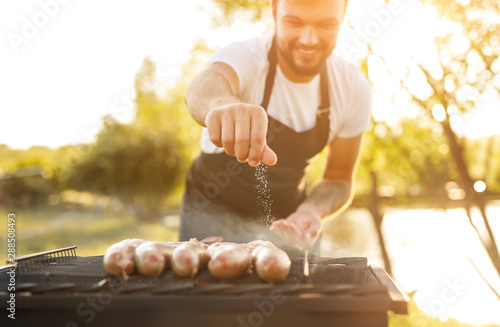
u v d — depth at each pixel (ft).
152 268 3.44
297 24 5.10
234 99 3.92
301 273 3.70
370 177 17.60
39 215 45.24
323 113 6.22
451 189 15.10
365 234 23.68
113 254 3.51
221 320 2.98
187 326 2.98
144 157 50.31
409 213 29.81
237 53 5.72
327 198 6.41
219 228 6.42
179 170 51.52
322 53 5.27
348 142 6.73
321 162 17.97
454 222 20.70
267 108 6.02
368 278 3.78
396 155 16.20
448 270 15.48
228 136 3.24
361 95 6.38
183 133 26.91
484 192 12.72
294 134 6.15
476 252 17.21
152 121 49.29
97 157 49.85
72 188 51.08
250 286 3.08
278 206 6.65
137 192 50.85
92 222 44.62
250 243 4.23
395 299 2.96
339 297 2.92
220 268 3.42
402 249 20.49
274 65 5.83
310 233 5.38
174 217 54.54
